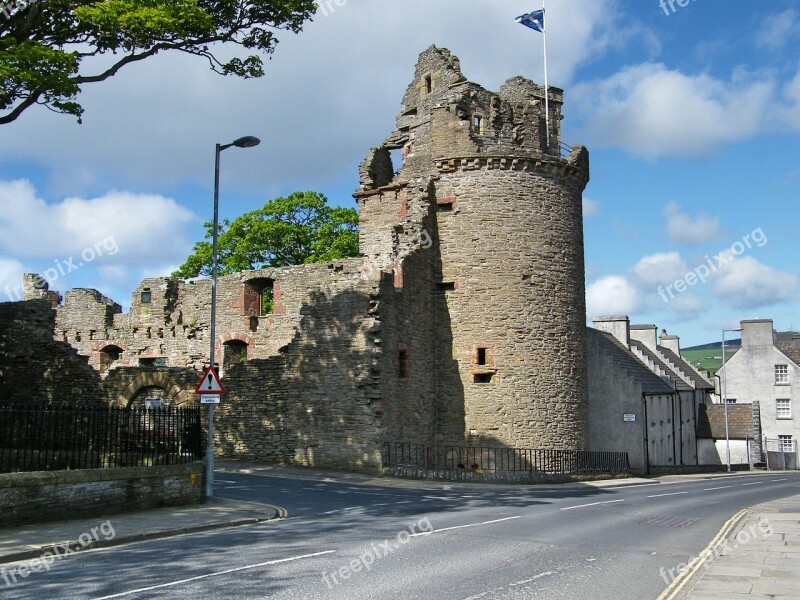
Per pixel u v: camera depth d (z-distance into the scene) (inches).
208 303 1459.2
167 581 393.4
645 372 1749.5
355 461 1023.6
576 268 1261.1
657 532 589.0
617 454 1375.5
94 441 684.1
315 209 1902.1
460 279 1203.2
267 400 1107.9
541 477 1072.8
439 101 1266.0
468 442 1173.1
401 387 1087.0
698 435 2208.4
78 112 749.3
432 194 1224.2
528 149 1228.5
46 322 1259.2
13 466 651.5
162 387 1171.3
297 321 1352.1
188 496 697.6
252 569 421.4
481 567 435.2
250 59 805.9
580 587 390.3
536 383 1185.4
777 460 2282.2
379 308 1038.4
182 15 697.0
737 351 2556.6
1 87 663.8
